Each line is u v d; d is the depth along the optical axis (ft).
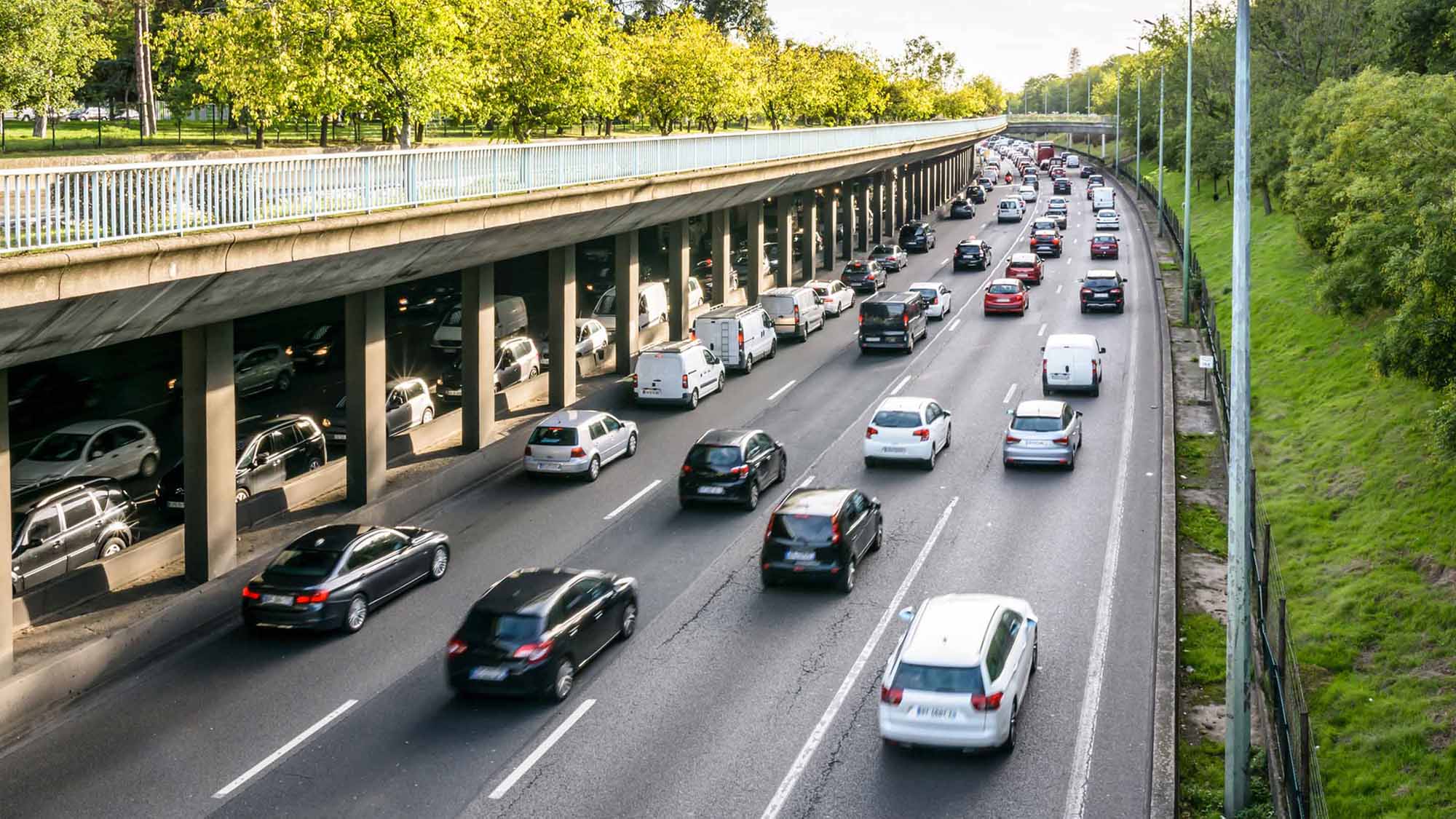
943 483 97.14
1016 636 57.41
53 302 55.93
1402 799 54.75
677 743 56.18
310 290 81.05
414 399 113.70
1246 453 50.39
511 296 161.68
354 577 71.46
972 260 222.07
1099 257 234.17
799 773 52.90
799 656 65.51
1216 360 118.52
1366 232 97.30
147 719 60.49
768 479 95.86
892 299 151.84
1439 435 73.05
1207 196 310.86
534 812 50.34
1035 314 175.01
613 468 104.53
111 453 96.48
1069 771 52.39
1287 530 85.15
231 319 76.54
